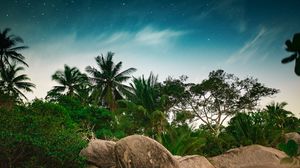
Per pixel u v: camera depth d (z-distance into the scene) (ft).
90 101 137.49
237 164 76.18
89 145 50.16
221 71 134.72
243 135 90.84
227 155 79.97
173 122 97.81
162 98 100.22
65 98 97.35
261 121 94.17
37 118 46.11
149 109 98.78
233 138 92.27
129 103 96.27
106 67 145.18
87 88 140.97
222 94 132.77
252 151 78.02
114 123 97.19
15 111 48.65
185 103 134.31
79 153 48.19
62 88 150.82
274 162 74.02
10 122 43.57
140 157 43.24
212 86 130.62
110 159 49.44
